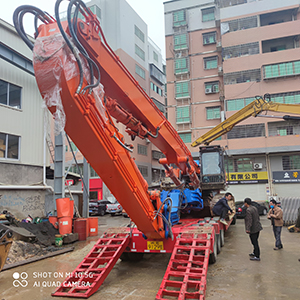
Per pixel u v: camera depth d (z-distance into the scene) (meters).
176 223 8.32
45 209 15.70
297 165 26.02
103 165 4.33
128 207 5.14
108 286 5.61
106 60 3.72
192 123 30.75
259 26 28.30
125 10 34.06
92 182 31.36
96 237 12.09
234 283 5.68
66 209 11.10
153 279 6.02
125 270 6.75
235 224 15.43
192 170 8.23
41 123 16.05
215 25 31.44
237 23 29.06
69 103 3.35
